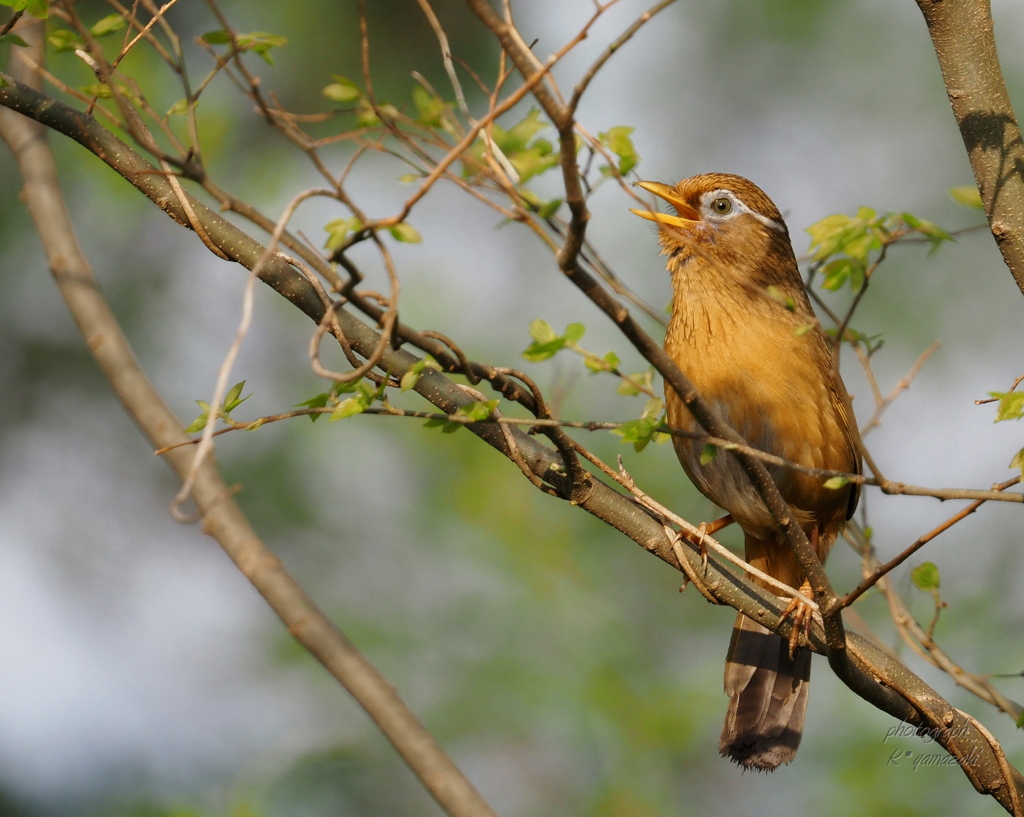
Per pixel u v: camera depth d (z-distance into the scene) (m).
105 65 4.68
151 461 14.96
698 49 14.88
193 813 10.34
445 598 11.36
